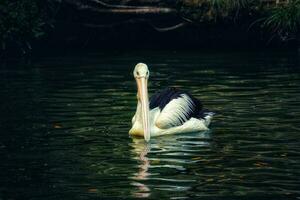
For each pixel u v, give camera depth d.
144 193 9.30
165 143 12.50
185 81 19.67
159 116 13.48
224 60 24.50
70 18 30.08
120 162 11.05
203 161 11.01
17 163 11.05
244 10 28.70
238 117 14.43
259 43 29.23
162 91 14.56
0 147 12.15
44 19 29.45
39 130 13.53
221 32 29.55
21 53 28.09
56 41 30.44
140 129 13.02
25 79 20.77
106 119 14.62
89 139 12.77
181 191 9.36
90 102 16.66
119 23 29.58
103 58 25.89
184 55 26.31
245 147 11.88
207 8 28.56
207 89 18.16
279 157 11.10
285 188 9.40
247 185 9.58
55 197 9.22
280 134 12.75
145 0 29.20
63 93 18.06
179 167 10.64
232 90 17.86
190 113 13.92
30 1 28.34
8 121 14.45
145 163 10.94
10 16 27.88
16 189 9.63
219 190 9.37
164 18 29.14
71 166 10.84
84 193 9.37
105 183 9.82
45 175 10.30
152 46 29.70
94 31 30.53
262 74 20.70
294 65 22.61
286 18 27.19
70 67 23.41
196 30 29.77
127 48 29.19
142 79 13.50
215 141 12.47
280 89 17.80
